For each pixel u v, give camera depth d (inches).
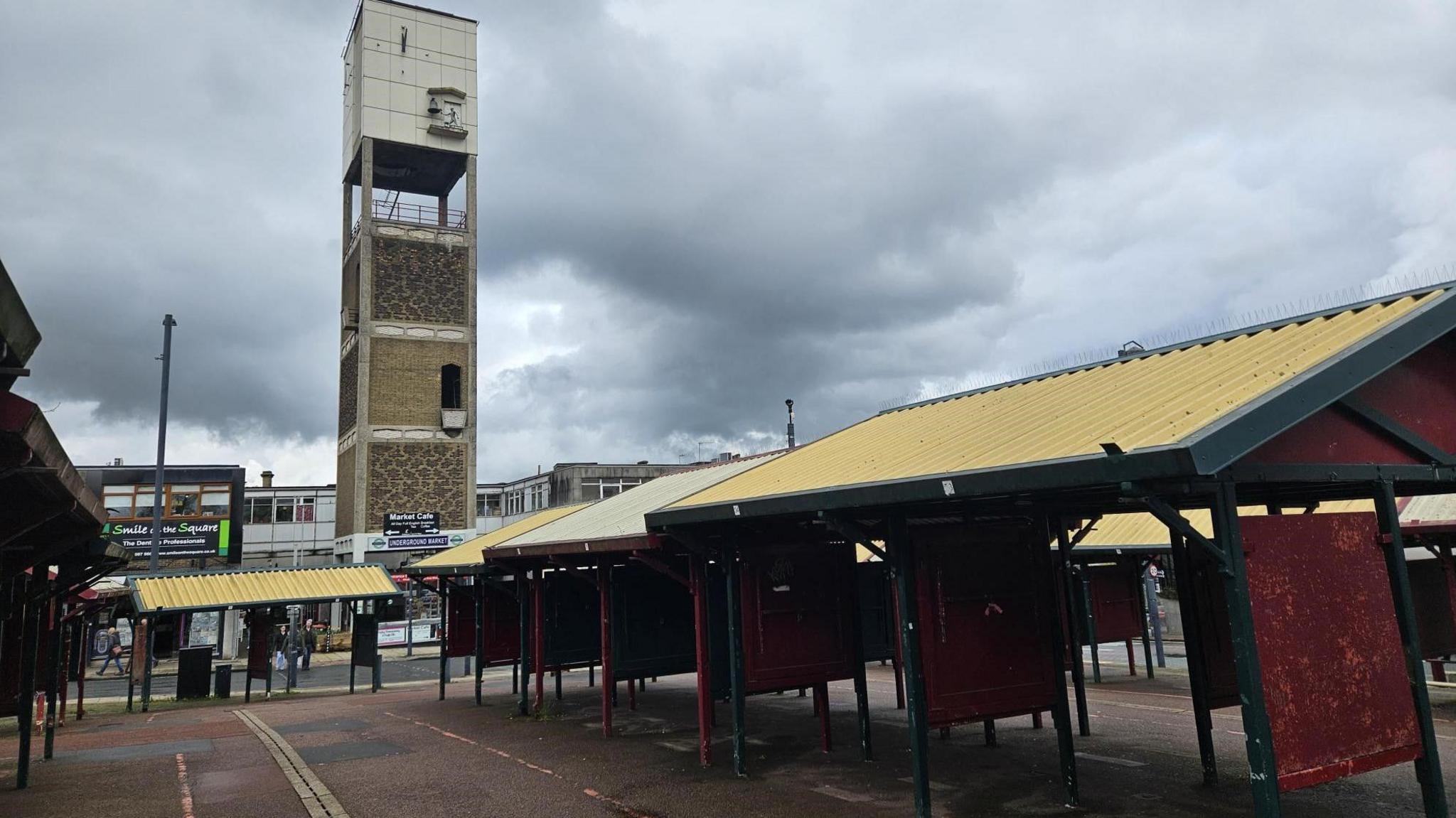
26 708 399.5
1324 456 228.5
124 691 949.8
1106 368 365.1
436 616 1657.2
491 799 348.8
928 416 420.2
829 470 354.0
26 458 200.5
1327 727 212.8
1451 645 500.7
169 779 405.1
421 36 1704.0
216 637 1440.7
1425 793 231.9
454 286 1667.1
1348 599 226.7
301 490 1952.5
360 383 1572.3
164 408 1320.1
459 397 1700.3
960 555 307.0
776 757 412.2
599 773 389.7
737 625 375.2
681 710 583.8
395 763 427.2
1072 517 414.0
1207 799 309.7
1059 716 316.8
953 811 307.0
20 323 165.3
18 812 347.3
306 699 788.0
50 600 441.1
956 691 297.0
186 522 1609.3
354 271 1683.1
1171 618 1103.0
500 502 2519.7
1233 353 294.0
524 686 587.5
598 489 2170.3
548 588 608.1
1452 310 247.4
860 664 406.0
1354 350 222.8
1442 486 329.4
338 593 790.5
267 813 336.5
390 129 1652.3
